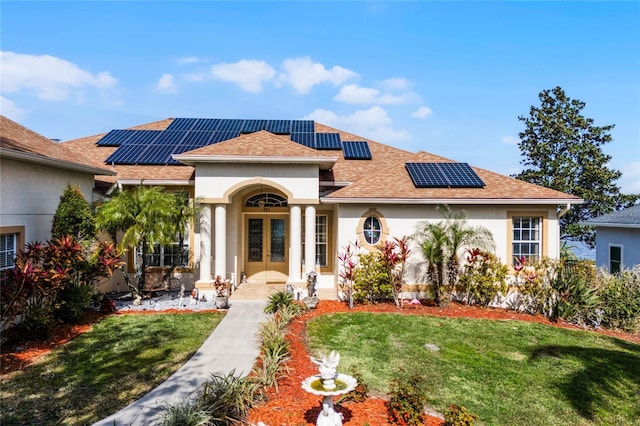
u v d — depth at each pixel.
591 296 14.27
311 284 14.80
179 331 11.86
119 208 14.14
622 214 22.16
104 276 13.96
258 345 10.71
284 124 23.77
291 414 7.18
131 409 7.27
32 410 7.22
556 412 8.26
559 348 11.47
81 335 11.41
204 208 16.31
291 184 16.30
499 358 10.64
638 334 13.62
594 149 30.11
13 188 11.99
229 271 17.91
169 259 17.89
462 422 6.57
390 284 15.09
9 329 11.38
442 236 14.86
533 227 16.33
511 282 15.96
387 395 8.23
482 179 17.41
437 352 10.80
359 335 11.80
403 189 16.44
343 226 16.14
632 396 9.08
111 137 21.02
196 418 6.33
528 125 32.75
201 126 22.86
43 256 11.55
